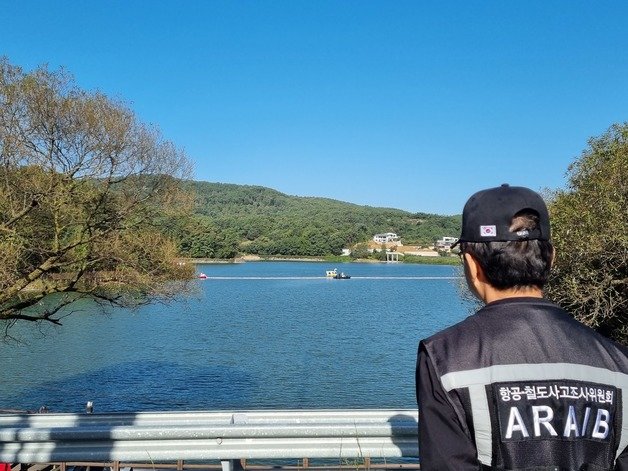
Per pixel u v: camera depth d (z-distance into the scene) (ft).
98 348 113.91
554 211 57.67
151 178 57.98
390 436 10.28
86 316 167.63
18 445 10.31
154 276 58.54
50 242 54.60
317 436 10.23
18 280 50.96
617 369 5.16
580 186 60.29
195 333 137.28
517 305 5.52
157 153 57.77
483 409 5.01
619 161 51.96
